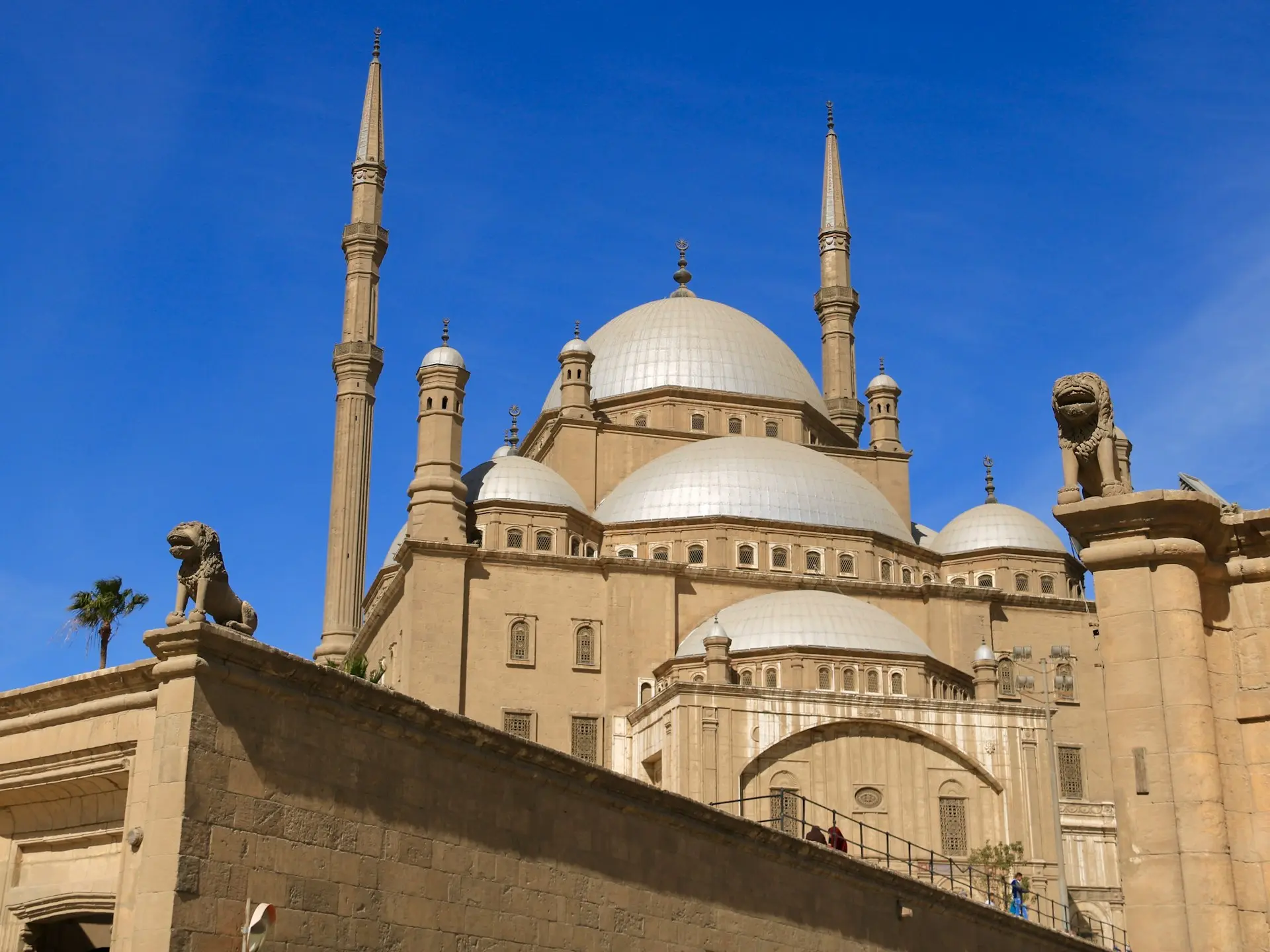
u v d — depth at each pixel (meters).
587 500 92.00
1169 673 23.17
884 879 38.03
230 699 22.12
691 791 67.38
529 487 84.12
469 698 76.56
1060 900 68.25
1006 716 71.06
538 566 79.69
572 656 78.56
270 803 22.36
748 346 101.69
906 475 98.38
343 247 99.44
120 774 23.92
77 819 25.55
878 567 86.81
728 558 84.44
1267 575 24.05
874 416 101.25
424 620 76.50
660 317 103.50
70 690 24.80
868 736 70.06
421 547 77.12
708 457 89.12
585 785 28.83
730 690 69.31
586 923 28.28
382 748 24.62
